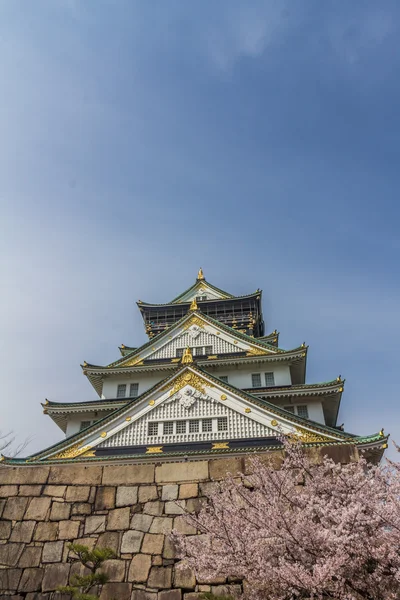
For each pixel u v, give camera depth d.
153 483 10.73
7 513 10.68
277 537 7.21
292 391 30.25
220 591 9.05
